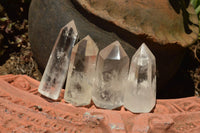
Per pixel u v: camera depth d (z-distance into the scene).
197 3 0.71
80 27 0.57
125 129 0.53
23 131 0.52
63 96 0.58
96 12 0.56
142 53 0.55
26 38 0.70
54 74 0.56
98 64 0.56
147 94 0.55
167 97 0.66
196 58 0.72
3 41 0.68
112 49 0.55
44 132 0.52
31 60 0.68
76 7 0.57
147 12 0.57
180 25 0.60
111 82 0.55
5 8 0.69
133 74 0.55
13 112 0.53
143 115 0.54
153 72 0.55
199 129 0.54
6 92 0.56
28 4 0.71
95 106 0.57
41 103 0.55
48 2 0.58
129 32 0.56
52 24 0.58
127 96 0.56
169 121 0.54
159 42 0.57
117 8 0.57
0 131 0.51
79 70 0.55
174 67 0.61
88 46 0.55
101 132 0.53
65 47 0.56
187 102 0.59
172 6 0.59
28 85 0.59
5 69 0.66
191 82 0.69
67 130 0.53
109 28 0.57
